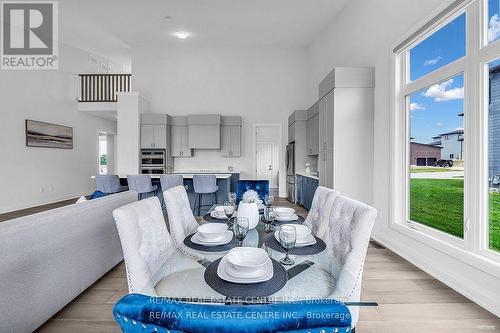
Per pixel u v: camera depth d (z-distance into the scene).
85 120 6.98
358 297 1.17
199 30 5.63
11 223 1.43
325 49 5.38
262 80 6.71
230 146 6.58
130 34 5.85
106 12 4.89
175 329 0.39
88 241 2.00
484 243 1.97
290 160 6.12
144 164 6.11
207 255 1.24
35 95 5.55
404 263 2.59
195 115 6.31
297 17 4.98
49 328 1.60
